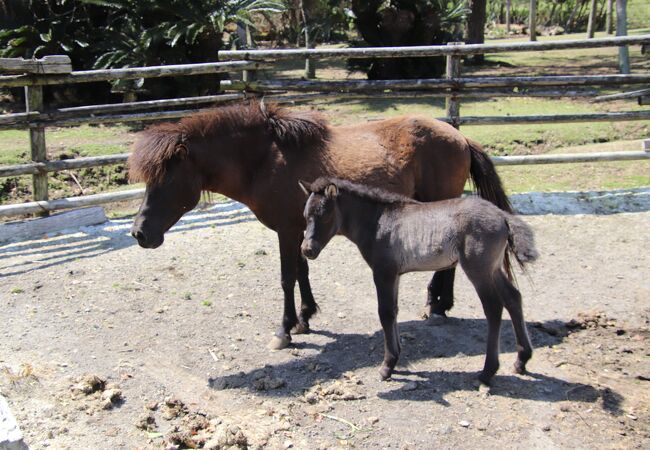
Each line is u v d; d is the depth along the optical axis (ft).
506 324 18.12
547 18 126.00
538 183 30.53
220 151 16.52
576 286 20.43
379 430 13.48
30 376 15.14
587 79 28.32
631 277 20.94
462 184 18.34
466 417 13.87
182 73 26.76
